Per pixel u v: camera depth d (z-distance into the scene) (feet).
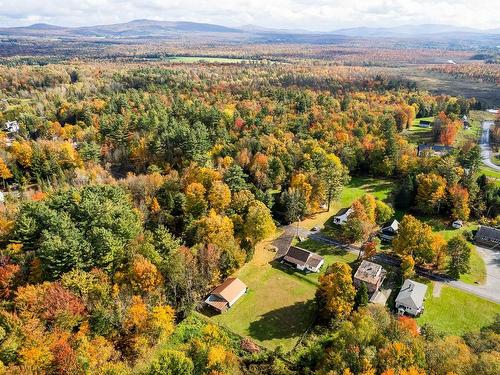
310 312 225.15
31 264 212.23
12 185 370.12
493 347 171.73
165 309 201.57
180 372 160.45
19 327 170.30
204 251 238.89
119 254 223.10
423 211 330.13
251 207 275.59
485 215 324.60
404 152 408.05
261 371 185.37
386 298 233.55
